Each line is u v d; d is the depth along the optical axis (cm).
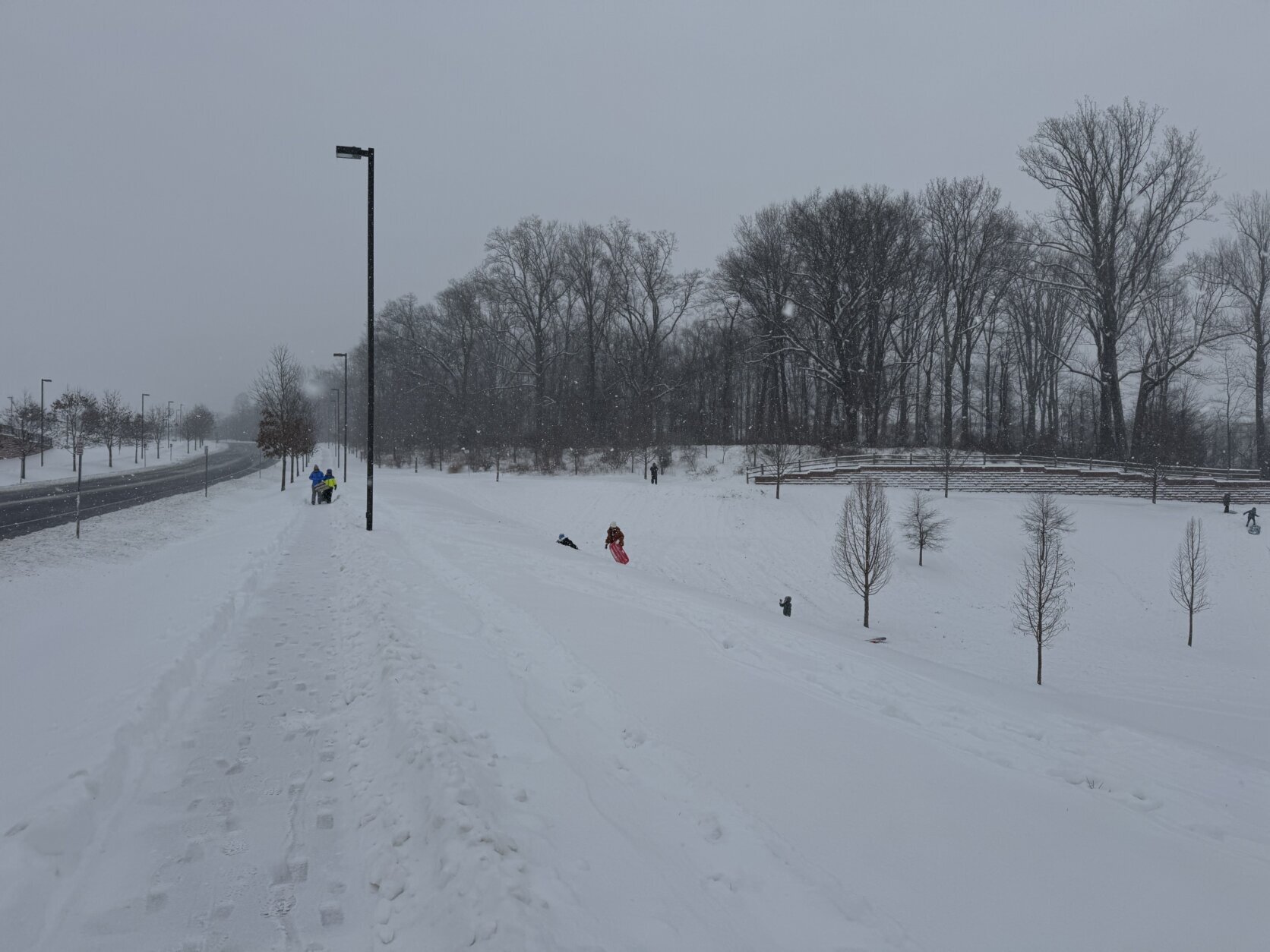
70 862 417
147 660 775
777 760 575
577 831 462
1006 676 2139
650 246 5959
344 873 427
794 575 3083
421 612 1032
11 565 1547
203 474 5831
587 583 1367
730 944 360
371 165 2075
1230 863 455
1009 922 383
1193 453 5025
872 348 5625
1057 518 3131
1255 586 2861
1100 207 4800
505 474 5597
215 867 427
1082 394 6312
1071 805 525
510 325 7031
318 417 14638
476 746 570
